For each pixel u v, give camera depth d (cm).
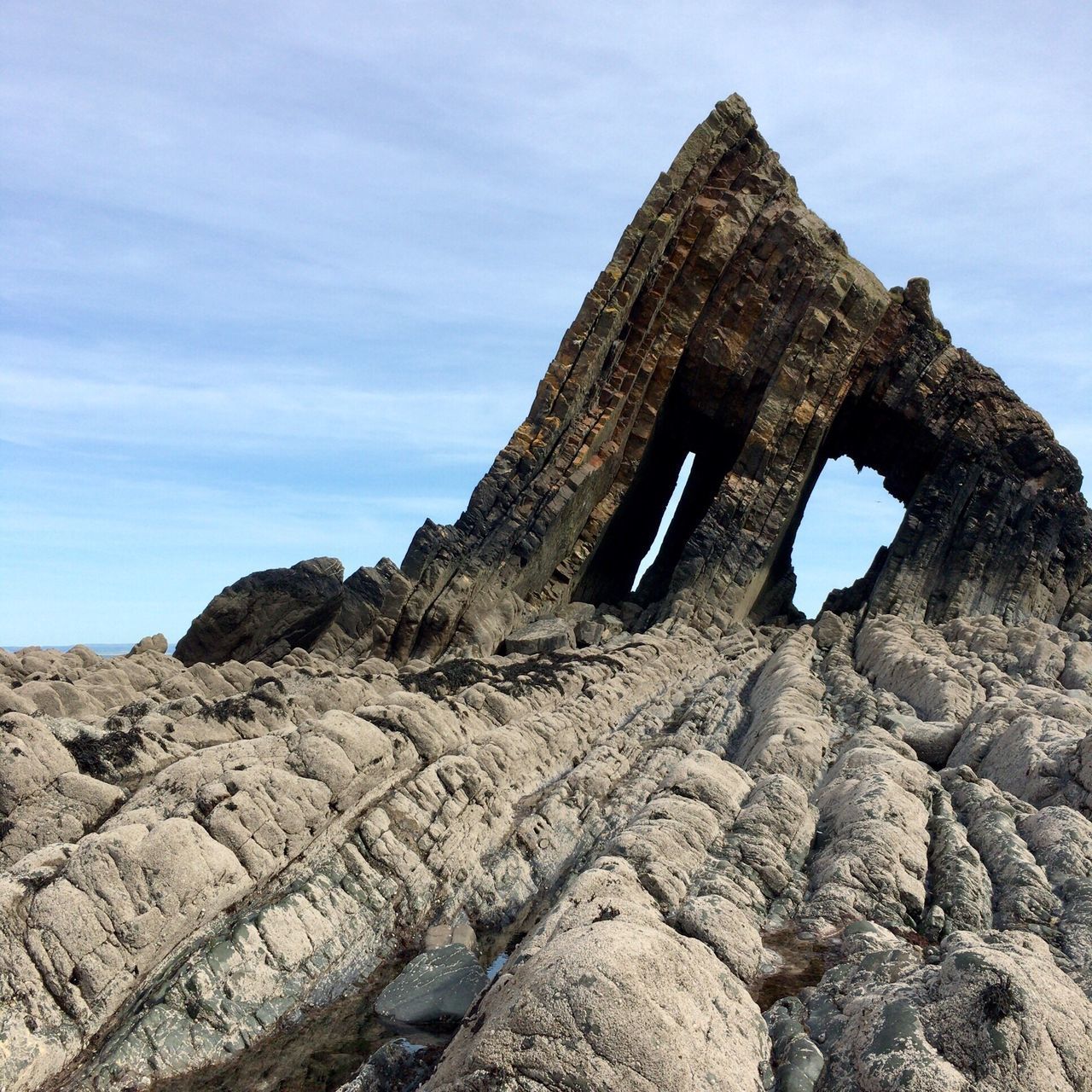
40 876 894
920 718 1908
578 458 3638
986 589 3791
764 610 4234
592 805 1457
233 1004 913
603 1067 595
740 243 4038
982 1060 621
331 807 1197
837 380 3919
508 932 1167
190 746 1369
